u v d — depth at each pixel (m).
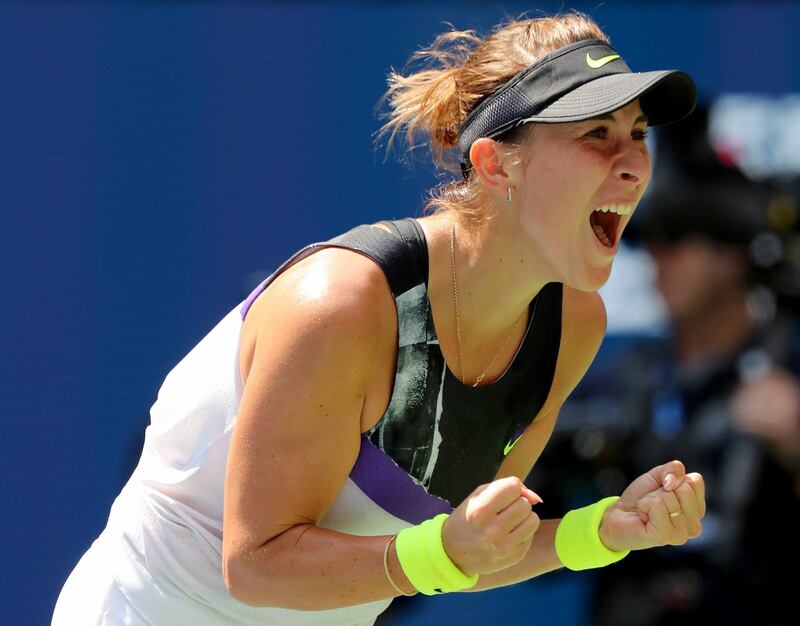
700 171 13.43
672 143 13.59
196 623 8.80
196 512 8.55
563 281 8.12
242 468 7.62
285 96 14.41
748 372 13.12
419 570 7.34
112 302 14.06
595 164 7.73
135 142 14.09
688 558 13.05
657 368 13.64
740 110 15.33
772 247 13.32
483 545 7.14
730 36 15.39
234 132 14.30
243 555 7.64
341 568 7.50
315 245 7.96
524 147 7.90
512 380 8.67
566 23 8.22
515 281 8.20
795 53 15.38
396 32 14.59
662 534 7.67
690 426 13.24
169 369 14.16
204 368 8.47
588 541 8.02
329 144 14.52
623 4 15.13
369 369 7.77
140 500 8.84
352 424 7.77
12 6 13.72
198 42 14.22
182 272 14.20
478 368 8.54
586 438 13.65
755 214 13.30
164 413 8.71
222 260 14.27
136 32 14.06
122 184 14.05
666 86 8.24
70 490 14.02
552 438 13.63
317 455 7.63
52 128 13.86
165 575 8.70
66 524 14.00
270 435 7.55
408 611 14.88
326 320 7.52
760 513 12.77
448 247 8.20
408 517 8.55
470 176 8.30
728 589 12.82
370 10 14.54
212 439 8.41
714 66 15.39
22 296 13.84
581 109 7.61
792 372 13.12
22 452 13.91
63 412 13.98
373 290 7.74
